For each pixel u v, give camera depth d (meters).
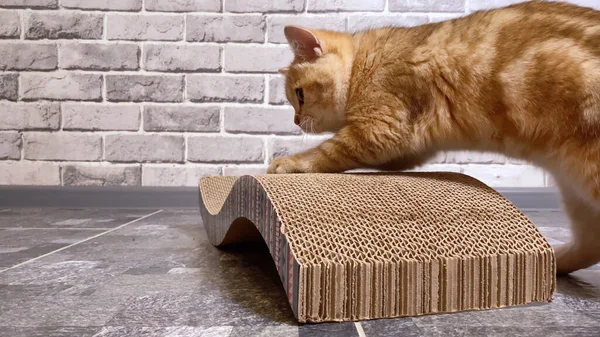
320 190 0.93
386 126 1.15
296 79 1.45
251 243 1.43
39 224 1.90
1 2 2.31
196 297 0.92
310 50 1.39
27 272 1.12
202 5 2.33
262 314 0.81
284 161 1.20
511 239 0.89
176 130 2.39
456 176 1.09
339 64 1.32
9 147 2.38
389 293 0.80
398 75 1.17
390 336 0.72
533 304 0.88
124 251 1.37
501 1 2.34
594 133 0.93
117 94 2.37
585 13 1.08
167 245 1.46
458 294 0.83
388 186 0.98
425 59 1.13
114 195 2.37
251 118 2.38
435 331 0.74
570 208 1.13
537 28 1.05
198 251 1.37
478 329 0.75
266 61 2.36
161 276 1.08
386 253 0.81
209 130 2.39
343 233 0.82
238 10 2.34
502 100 1.04
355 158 1.17
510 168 2.41
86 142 2.39
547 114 0.98
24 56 2.34
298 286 0.75
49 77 2.36
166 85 2.37
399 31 1.31
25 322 0.78
